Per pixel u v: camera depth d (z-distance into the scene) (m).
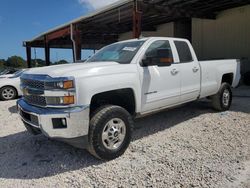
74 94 4.20
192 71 6.32
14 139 5.92
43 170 4.33
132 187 3.71
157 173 4.06
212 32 18.66
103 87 4.47
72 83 4.19
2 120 7.91
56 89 4.23
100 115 4.41
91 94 4.33
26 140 5.79
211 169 4.13
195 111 7.68
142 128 6.28
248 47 16.62
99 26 20.31
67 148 5.18
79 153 4.92
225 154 4.68
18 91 12.82
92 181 3.92
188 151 4.85
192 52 6.53
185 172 4.06
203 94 6.81
